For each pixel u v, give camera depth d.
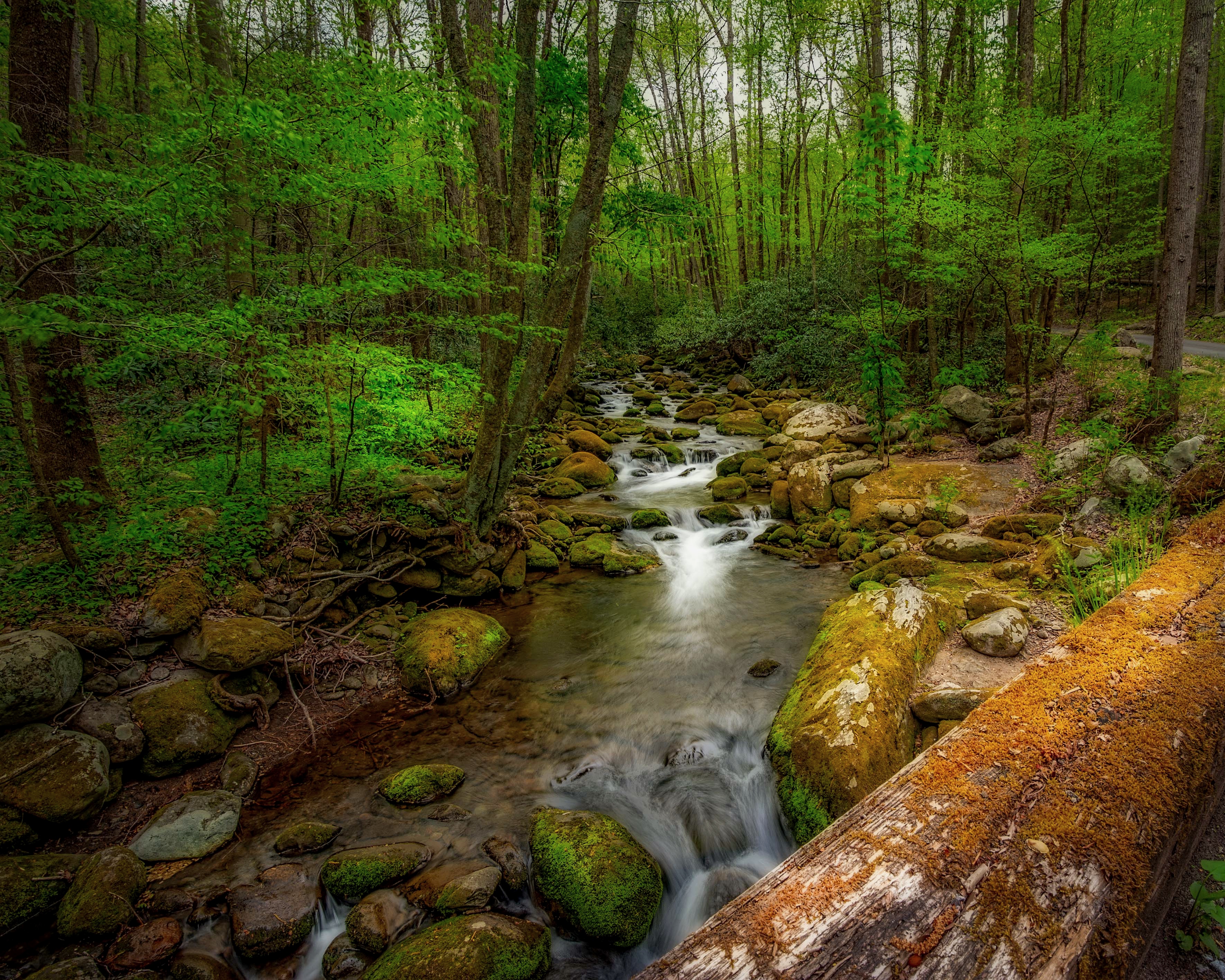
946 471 8.45
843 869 1.26
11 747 3.93
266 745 4.81
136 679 4.71
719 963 1.09
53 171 3.79
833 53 15.76
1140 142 8.73
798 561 7.84
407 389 7.29
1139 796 1.43
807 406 13.98
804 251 19.12
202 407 6.24
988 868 1.25
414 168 6.44
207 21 6.55
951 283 9.90
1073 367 10.62
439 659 5.59
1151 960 1.64
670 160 12.30
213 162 4.72
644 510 9.46
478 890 3.42
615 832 3.71
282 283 6.21
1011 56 11.91
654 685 5.51
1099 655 2.01
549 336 7.11
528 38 6.47
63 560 5.27
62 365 5.43
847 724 3.75
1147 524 5.74
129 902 3.39
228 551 5.92
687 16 20.91
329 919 3.44
